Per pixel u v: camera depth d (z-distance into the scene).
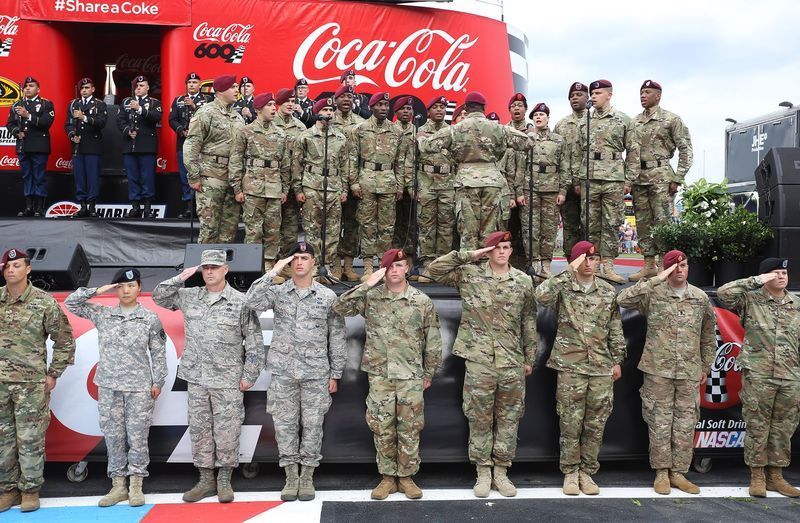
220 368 4.23
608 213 6.11
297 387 4.34
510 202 6.11
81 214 7.32
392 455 4.38
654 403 4.52
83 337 4.66
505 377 4.37
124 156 7.28
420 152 5.96
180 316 4.74
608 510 4.17
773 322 4.49
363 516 4.03
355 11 8.02
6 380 4.07
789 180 5.43
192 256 4.99
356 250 6.52
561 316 4.50
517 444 4.80
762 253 5.64
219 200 5.99
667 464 4.51
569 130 6.30
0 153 7.55
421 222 6.21
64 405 4.55
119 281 4.23
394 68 8.12
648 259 6.25
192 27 7.78
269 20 7.88
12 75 7.55
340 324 4.41
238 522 3.93
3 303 4.14
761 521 4.01
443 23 8.27
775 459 4.46
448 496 4.41
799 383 4.42
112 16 7.64
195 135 5.82
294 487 4.33
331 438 4.67
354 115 6.57
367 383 4.72
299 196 5.98
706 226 5.64
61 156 7.75
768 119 7.69
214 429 4.25
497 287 4.42
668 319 4.47
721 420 4.87
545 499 4.36
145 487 4.51
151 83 9.76
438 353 4.42
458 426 4.76
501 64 8.67
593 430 4.49
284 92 6.06
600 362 4.44
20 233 6.48
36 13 7.54
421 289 5.28
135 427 4.21
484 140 5.43
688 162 6.13
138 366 4.21
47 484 4.57
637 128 6.27
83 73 8.37
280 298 4.33
